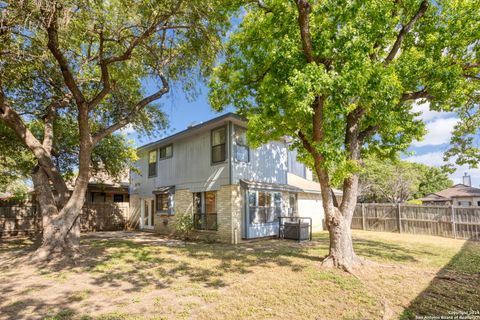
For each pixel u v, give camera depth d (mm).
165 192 14930
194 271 6707
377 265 6953
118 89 10766
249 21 8445
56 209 8469
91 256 8477
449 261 7539
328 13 6211
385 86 5625
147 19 7723
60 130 12602
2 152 12438
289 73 6535
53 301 4766
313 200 16984
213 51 8898
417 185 31578
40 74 9445
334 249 7055
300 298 4867
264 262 7594
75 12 6566
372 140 8906
